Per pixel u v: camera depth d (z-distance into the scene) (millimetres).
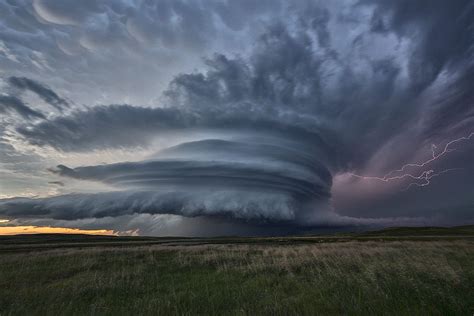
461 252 17531
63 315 7320
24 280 13094
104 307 7785
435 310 6309
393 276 9750
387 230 164625
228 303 7891
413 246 22812
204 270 14930
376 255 16031
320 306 7082
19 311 7680
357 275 10344
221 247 30062
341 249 19875
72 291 9992
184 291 9664
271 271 13234
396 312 6273
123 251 26750
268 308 7031
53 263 19172
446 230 145625
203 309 7402
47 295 9633
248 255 20328
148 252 25312
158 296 9055
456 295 7270
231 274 13086
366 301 7121
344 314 6363
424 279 9125
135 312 7352
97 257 22172
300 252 18734
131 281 12000
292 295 8578
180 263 17562
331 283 9406
